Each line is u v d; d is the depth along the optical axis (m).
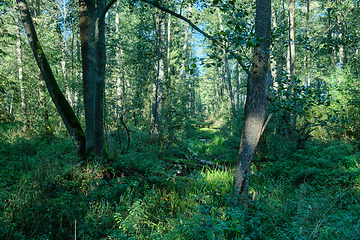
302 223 3.70
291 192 5.45
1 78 15.40
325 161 6.42
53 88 6.89
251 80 4.71
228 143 11.45
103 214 4.09
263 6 4.68
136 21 18.31
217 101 41.75
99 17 6.34
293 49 10.69
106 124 10.09
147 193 5.14
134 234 3.56
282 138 9.00
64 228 3.36
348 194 4.63
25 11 6.79
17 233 3.18
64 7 13.98
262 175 6.61
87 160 5.97
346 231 3.30
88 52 6.25
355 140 8.42
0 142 9.05
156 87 13.48
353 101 8.68
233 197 4.56
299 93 5.43
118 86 15.99
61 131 12.93
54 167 5.67
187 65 4.44
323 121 6.88
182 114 14.21
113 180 5.56
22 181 5.11
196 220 3.21
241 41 4.02
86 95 6.32
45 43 11.50
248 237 3.19
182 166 8.38
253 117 4.66
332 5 15.15
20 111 12.56
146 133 12.25
